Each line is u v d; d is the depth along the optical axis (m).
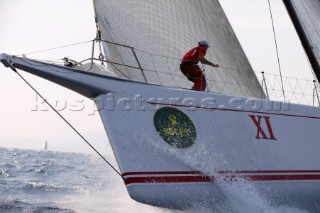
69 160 82.25
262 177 14.27
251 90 16.59
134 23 14.74
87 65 13.32
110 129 12.66
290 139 15.37
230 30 16.47
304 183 15.19
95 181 32.62
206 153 13.49
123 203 18.31
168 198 12.72
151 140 12.89
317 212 15.62
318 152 15.87
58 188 24.91
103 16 14.17
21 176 35.66
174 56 15.35
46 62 12.72
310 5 19.12
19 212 15.87
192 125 13.57
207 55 15.92
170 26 15.34
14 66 12.41
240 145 14.16
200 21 15.87
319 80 18.89
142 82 13.38
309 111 16.20
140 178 12.48
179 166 13.00
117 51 14.37
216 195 13.34
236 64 16.39
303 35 18.55
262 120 14.98
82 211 16.23
